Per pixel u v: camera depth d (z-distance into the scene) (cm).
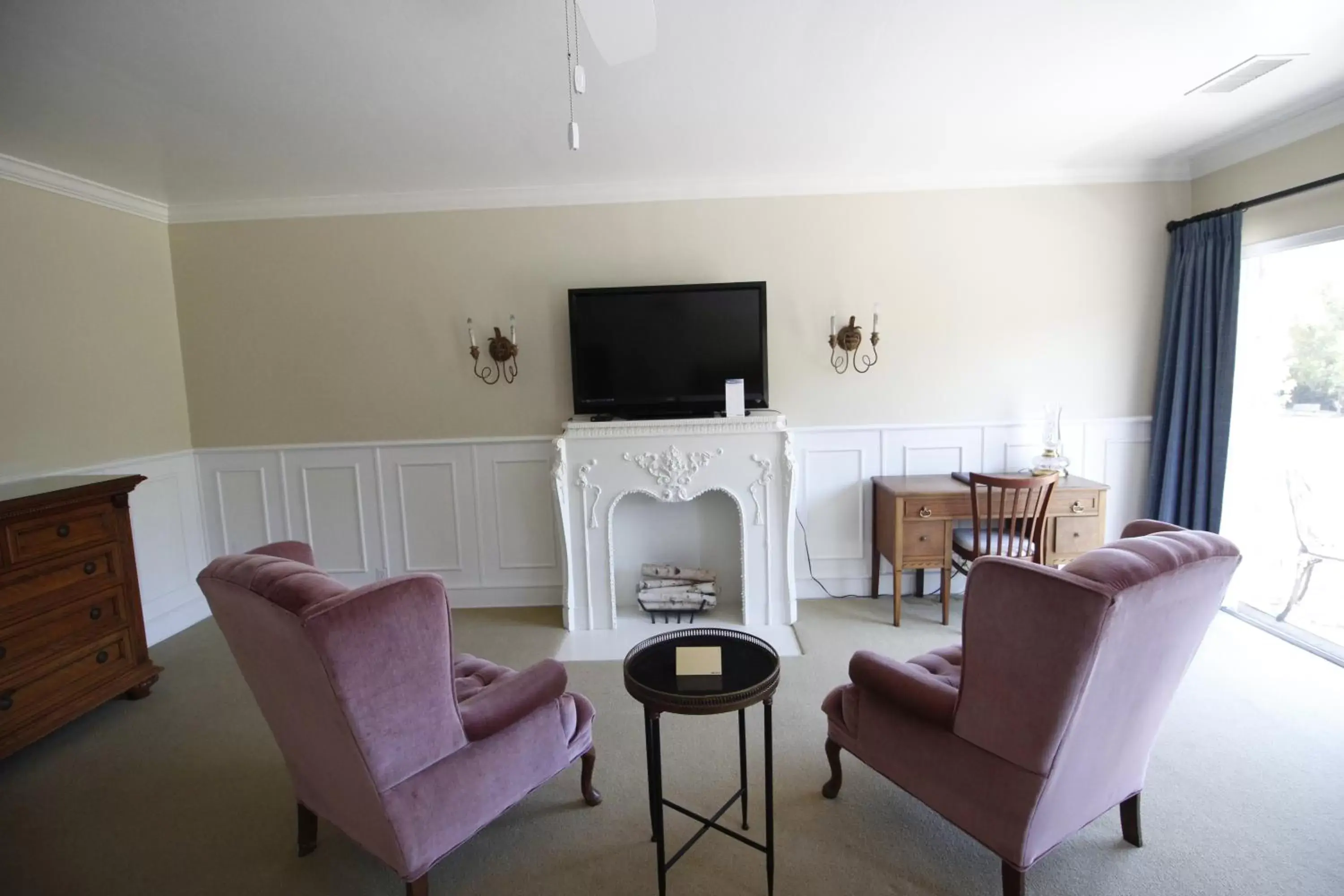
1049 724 129
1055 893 155
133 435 328
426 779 144
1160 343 345
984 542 311
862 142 291
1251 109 265
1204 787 193
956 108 255
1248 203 294
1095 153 316
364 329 354
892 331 349
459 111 243
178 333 356
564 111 246
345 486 363
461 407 357
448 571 367
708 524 357
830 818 184
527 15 178
